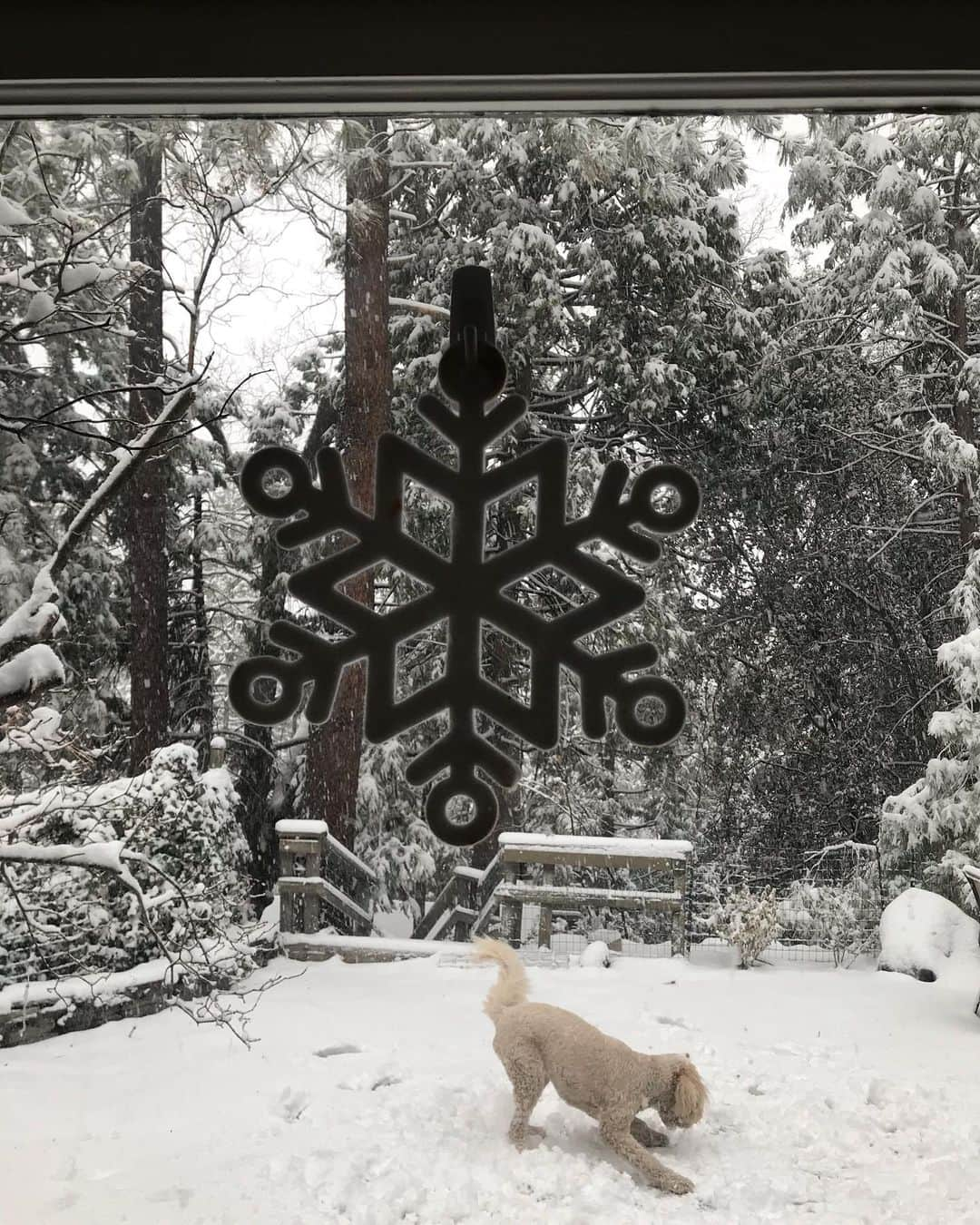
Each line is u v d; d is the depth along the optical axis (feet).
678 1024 20.51
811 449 39.93
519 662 32.37
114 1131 14.70
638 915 35.58
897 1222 12.11
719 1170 13.56
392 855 33.96
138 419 33.71
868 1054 18.58
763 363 38.50
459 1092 16.14
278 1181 13.03
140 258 29.37
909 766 39.58
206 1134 14.60
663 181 36.29
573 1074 13.51
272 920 27.02
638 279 37.17
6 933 19.17
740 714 39.93
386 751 34.53
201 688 39.70
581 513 34.50
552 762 35.09
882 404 39.40
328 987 23.00
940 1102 15.90
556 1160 13.60
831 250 39.45
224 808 24.79
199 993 21.35
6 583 34.58
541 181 36.60
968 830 30.76
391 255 36.58
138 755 35.53
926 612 40.24
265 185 20.35
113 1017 19.80
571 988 23.12
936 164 37.35
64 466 36.29
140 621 36.11
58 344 35.04
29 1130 14.60
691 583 40.57
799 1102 15.87
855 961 26.99
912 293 37.35
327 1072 17.20
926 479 40.04
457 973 24.53
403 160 34.94
